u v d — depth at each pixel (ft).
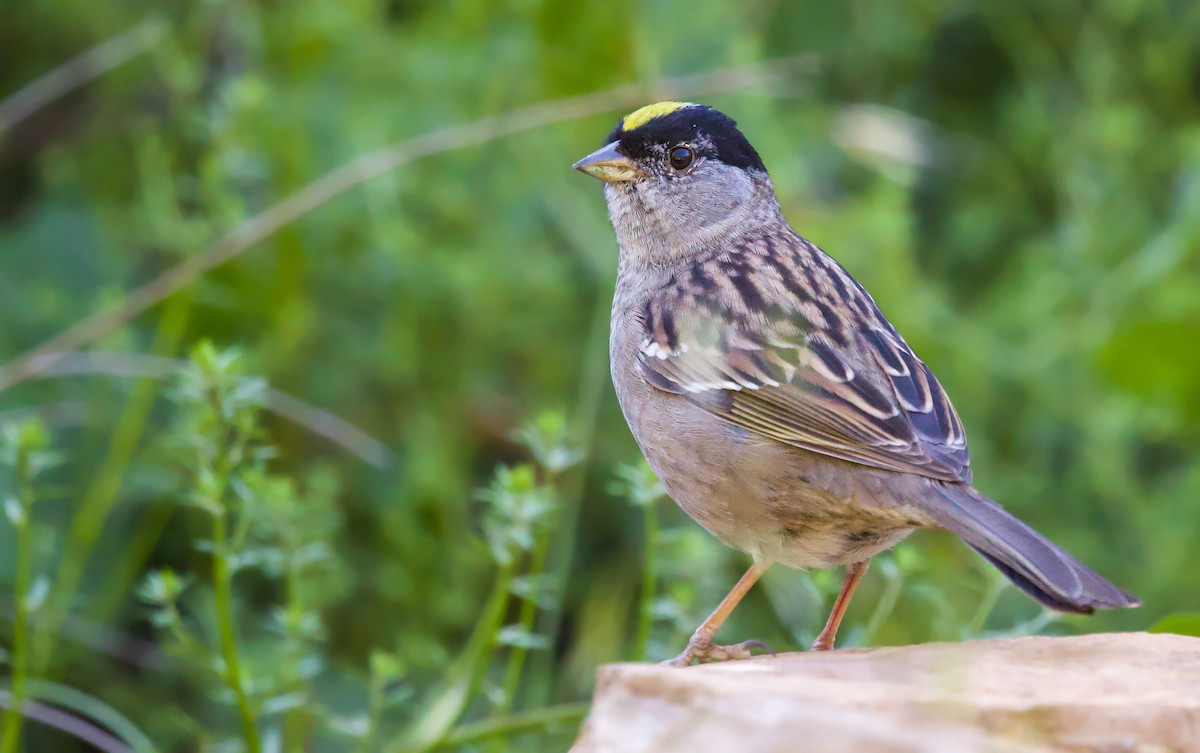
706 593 30.66
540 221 38.50
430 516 36.27
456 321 36.94
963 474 23.49
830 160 40.93
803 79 42.55
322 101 37.50
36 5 40.45
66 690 28.76
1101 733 16.39
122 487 34.42
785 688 16.79
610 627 34.53
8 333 37.01
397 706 33.06
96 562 34.58
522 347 37.45
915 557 26.76
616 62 38.96
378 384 36.58
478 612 36.01
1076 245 39.29
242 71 39.22
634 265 29.17
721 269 27.48
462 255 36.68
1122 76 42.80
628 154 29.07
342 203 36.60
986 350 37.63
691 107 29.27
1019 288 40.14
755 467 24.72
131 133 39.83
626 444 36.81
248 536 34.17
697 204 28.89
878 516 23.75
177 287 32.73
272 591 34.42
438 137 33.94
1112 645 19.99
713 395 25.26
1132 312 38.06
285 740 31.68
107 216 38.27
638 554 35.91
